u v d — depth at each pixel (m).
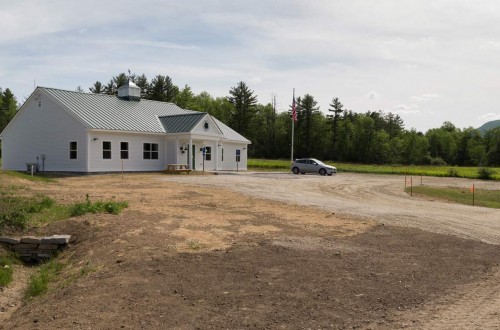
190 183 23.52
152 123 34.81
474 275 7.72
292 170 40.19
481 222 13.66
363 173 47.38
